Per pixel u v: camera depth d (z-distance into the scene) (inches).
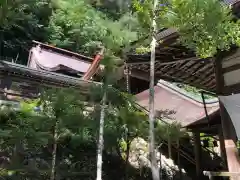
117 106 220.2
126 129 253.6
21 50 816.9
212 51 155.9
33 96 314.3
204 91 317.1
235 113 172.2
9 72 309.6
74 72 477.7
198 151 392.5
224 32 152.2
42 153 273.1
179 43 188.4
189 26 151.7
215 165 426.0
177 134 303.7
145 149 348.8
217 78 204.8
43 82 315.3
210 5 144.9
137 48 174.7
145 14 161.5
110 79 194.2
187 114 399.9
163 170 376.2
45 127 207.3
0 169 231.5
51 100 205.6
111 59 187.0
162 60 219.0
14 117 233.3
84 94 208.8
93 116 203.6
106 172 306.2
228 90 195.0
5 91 305.4
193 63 241.0
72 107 204.2
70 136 254.7
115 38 175.2
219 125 352.2
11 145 238.5
